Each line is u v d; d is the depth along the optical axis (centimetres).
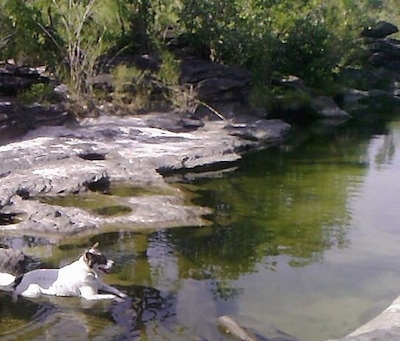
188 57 2781
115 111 2209
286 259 1038
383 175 1694
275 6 3141
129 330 755
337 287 927
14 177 1373
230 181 1580
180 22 2791
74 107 2056
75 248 1041
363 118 2997
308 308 851
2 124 1689
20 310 791
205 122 2295
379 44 4431
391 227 1220
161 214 1230
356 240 1141
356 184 1579
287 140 2262
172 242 1098
